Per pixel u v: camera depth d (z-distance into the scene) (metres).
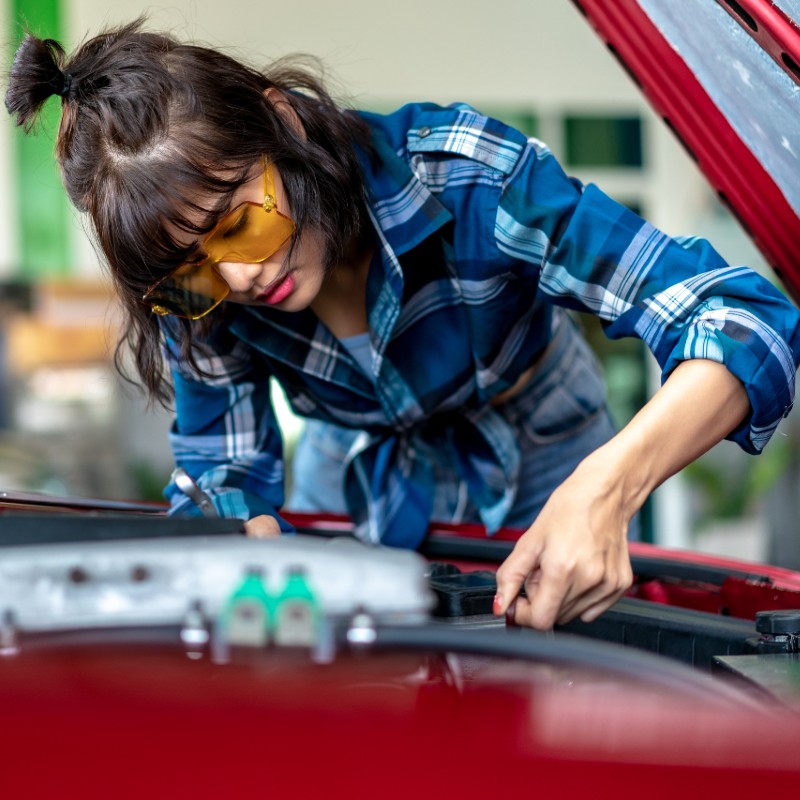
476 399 1.33
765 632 0.84
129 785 0.43
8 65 0.97
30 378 5.66
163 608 0.58
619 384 5.51
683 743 0.46
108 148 0.89
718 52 1.07
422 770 0.44
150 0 4.86
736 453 5.18
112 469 5.62
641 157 5.91
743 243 5.69
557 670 0.58
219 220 0.90
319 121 1.03
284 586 0.58
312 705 0.48
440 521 1.44
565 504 0.82
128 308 1.11
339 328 1.24
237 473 1.31
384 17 5.65
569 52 5.82
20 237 5.54
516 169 1.06
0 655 0.56
